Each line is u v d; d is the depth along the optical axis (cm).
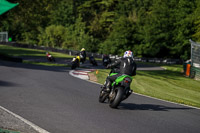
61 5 14438
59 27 11925
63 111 1198
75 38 11781
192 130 1062
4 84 1881
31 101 1368
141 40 10875
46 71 3072
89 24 14812
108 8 15312
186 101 1998
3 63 3812
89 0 15550
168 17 10031
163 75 4244
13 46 10419
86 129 953
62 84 2102
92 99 1562
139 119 1165
